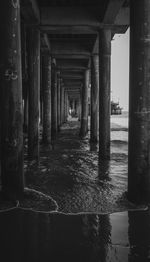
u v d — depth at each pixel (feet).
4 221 16.05
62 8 34.94
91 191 21.62
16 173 19.02
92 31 37.70
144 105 18.67
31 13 31.35
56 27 35.60
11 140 18.84
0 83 18.74
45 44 45.42
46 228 15.23
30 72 34.45
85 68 68.49
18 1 18.56
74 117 220.64
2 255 12.70
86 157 38.06
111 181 24.88
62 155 39.78
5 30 18.30
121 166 31.96
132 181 19.16
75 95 160.04
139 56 18.60
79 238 14.16
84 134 70.44
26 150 43.09
